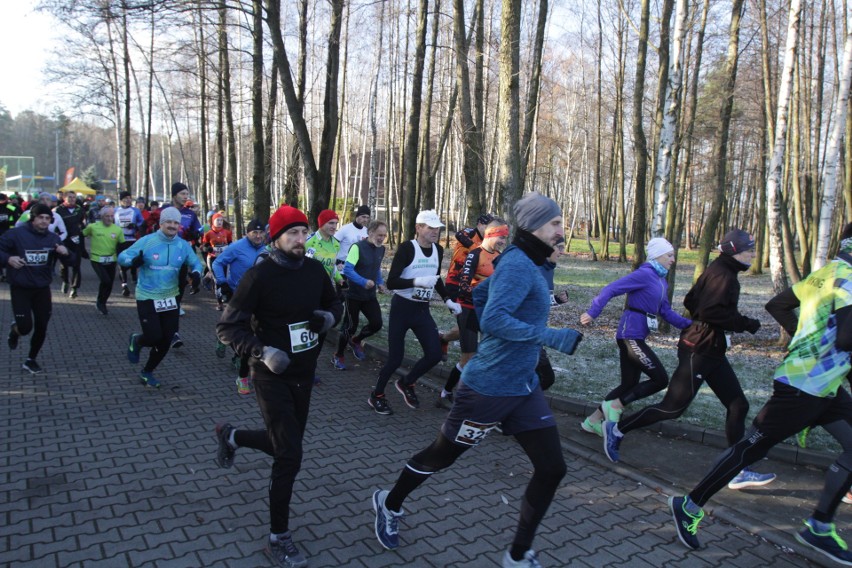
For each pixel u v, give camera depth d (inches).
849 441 143.6
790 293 153.2
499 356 124.8
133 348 259.3
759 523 159.6
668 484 182.7
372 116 968.9
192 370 291.9
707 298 177.0
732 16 434.6
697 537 152.1
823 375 140.5
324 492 167.8
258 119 584.1
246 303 134.5
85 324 386.9
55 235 266.8
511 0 323.6
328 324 138.7
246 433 148.6
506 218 333.4
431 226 232.7
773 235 381.4
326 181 528.7
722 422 226.7
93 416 221.0
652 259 198.2
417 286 228.4
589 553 142.9
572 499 171.2
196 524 146.9
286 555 131.4
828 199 326.0
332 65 521.0
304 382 141.9
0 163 2674.7
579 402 243.3
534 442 124.0
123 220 549.0
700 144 1104.2
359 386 278.7
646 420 190.4
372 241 288.5
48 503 154.2
